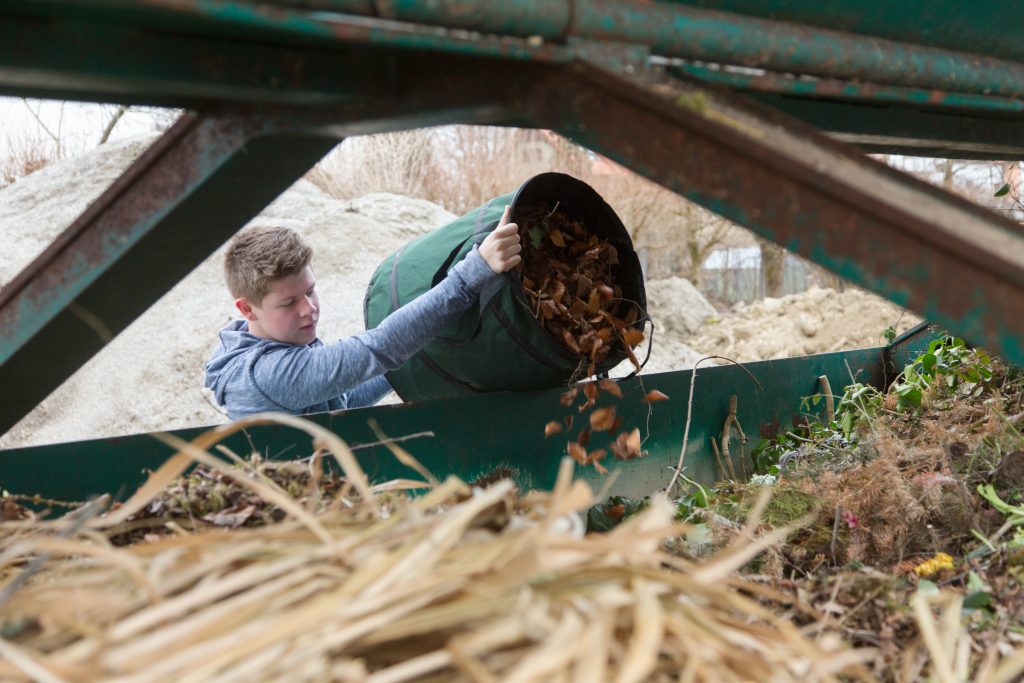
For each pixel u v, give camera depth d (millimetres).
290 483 1700
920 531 1962
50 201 6012
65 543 1005
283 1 1093
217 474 1735
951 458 2322
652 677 964
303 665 879
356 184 9047
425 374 2709
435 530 1062
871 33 1806
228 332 2660
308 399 2416
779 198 1207
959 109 2193
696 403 3158
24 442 4383
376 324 2764
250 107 1563
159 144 1640
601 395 2867
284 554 1105
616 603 971
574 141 1339
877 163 1350
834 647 1089
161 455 2234
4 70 1235
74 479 2109
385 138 9328
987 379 3033
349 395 2879
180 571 1082
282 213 5938
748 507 2152
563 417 2795
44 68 1242
